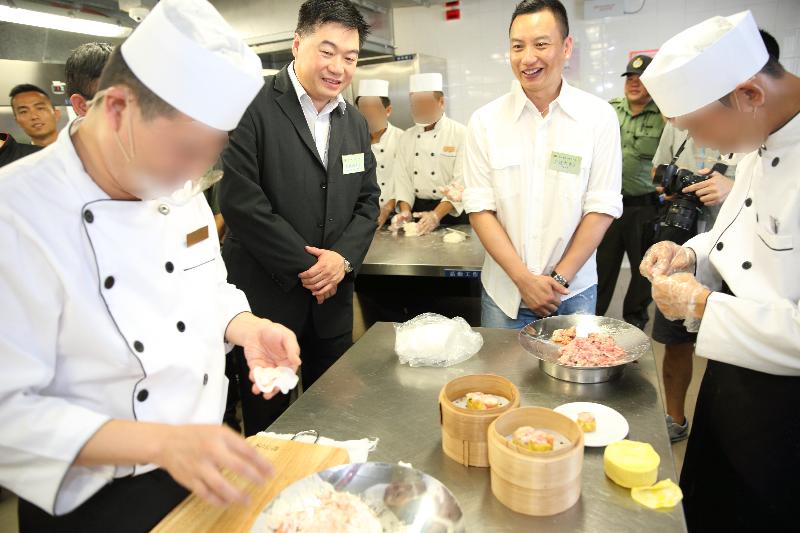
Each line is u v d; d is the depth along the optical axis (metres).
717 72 1.06
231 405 2.78
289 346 1.05
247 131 1.84
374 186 2.20
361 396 1.33
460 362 1.49
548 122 1.90
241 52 0.82
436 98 3.59
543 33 1.72
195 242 0.99
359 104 3.90
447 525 0.82
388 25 4.86
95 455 0.72
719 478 1.34
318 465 0.98
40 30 3.20
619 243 3.69
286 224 1.88
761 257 1.18
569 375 1.34
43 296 0.76
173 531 0.84
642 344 1.46
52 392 0.83
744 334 1.13
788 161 1.11
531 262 1.99
